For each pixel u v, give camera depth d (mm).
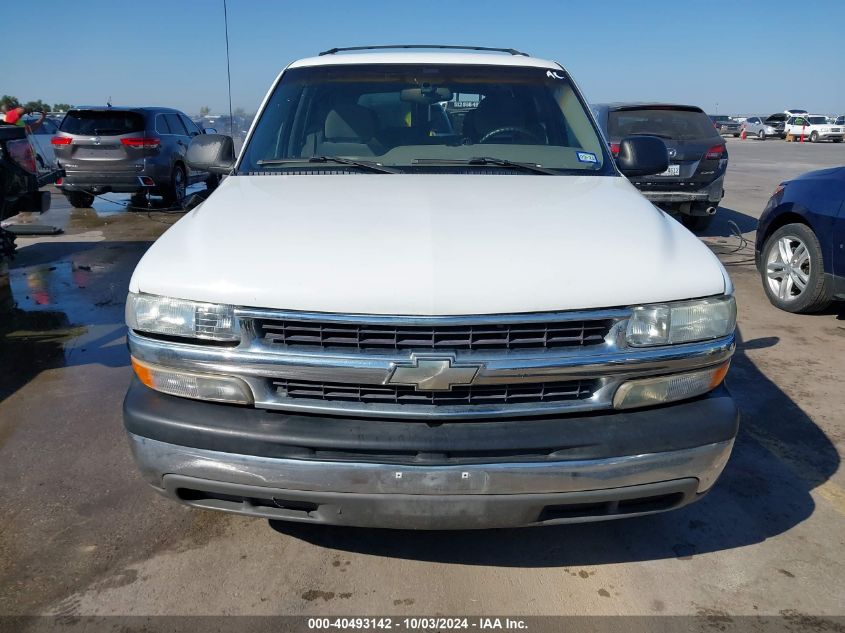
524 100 3605
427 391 2141
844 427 3844
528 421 2189
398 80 3621
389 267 2148
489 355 2109
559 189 2922
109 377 4465
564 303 2125
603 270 2203
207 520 2936
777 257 6023
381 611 2436
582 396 2229
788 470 3396
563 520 2270
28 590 2510
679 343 2234
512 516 2188
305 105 3549
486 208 2602
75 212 11719
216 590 2525
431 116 3527
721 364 2314
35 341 5156
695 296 2248
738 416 2336
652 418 2236
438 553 2748
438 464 2111
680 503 2344
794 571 2664
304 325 2133
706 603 2492
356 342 2113
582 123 3576
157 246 2471
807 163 22266
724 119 50750
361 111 3518
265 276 2168
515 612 2441
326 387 2172
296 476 2135
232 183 3070
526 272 2156
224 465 2172
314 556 2721
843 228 5258
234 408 2221
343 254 2215
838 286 5367
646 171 3535
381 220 2453
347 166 3244
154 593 2506
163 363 2242
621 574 2643
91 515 2959
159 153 11461
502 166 3244
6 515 2949
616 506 2285
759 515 3029
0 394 4203
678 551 2783
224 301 2152
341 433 2131
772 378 4504
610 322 2180
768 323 5648
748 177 17750
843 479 3322
